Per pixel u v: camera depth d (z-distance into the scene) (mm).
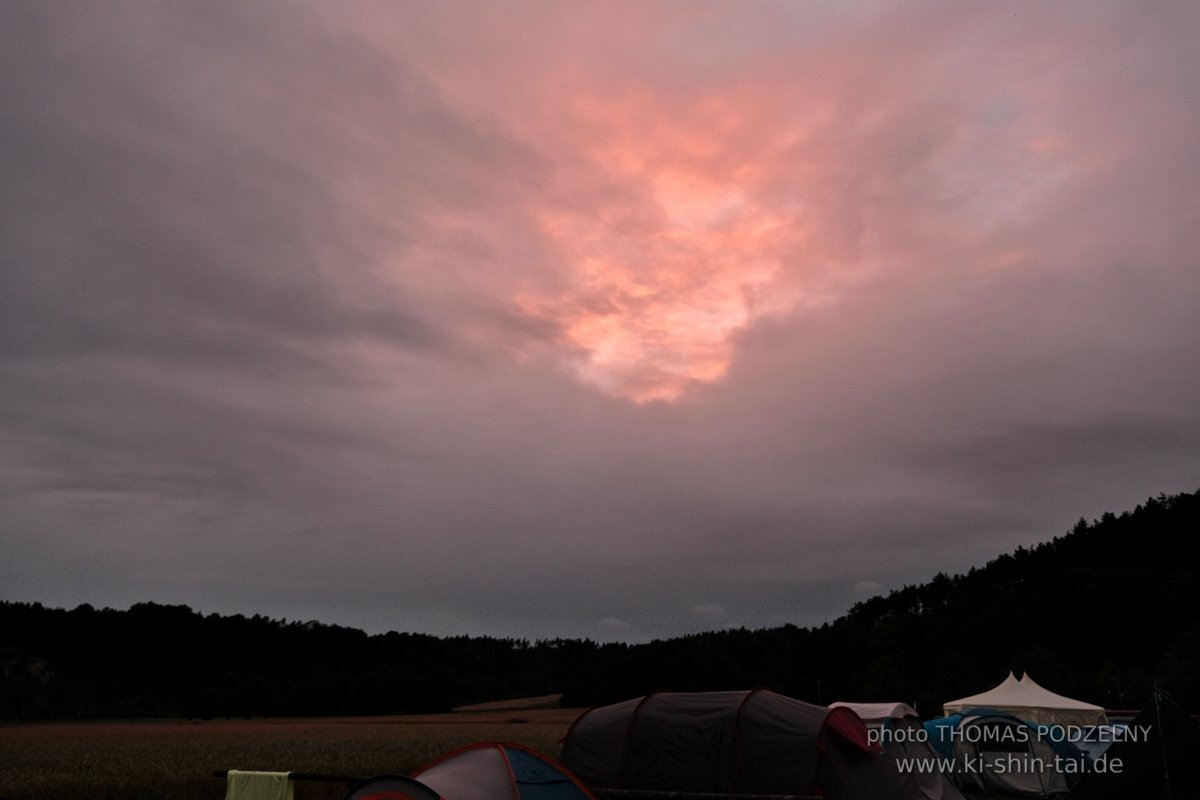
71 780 28719
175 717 135375
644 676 113750
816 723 17344
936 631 103062
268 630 174250
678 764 18016
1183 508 143875
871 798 17250
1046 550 151875
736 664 107688
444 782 13828
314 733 75250
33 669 137000
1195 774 14211
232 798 17109
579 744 19500
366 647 177250
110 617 159875
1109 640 94000
